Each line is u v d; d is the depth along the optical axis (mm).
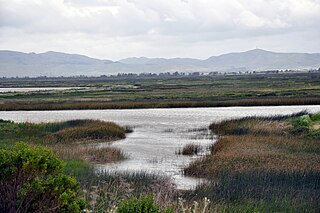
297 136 31391
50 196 7156
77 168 19984
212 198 14234
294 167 20562
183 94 99438
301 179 17656
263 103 75250
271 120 39531
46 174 7574
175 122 50469
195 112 64062
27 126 38281
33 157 7230
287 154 24469
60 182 7281
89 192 12219
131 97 92625
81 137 34750
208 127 43688
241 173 19000
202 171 20609
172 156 27500
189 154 28156
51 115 62094
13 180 7180
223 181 17281
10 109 73438
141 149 30391
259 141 28828
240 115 57125
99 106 74688
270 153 24594
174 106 75000
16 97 99375
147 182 16578
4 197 7008
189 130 42094
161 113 63312
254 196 14812
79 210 7359
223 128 39188
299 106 71438
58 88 158125
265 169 20016
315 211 12680
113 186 14219
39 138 32938
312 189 15750
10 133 35219
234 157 23297
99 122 41188
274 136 31312
